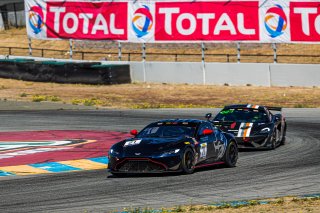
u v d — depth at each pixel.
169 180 54.78
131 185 52.62
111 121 108.06
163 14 172.12
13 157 71.56
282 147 80.62
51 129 99.06
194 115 114.44
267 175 58.03
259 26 163.25
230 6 165.50
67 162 67.88
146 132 61.03
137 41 175.50
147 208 43.03
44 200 46.66
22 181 56.09
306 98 141.38
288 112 120.31
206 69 166.25
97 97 146.88
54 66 173.38
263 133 76.31
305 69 155.50
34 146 80.56
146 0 173.62
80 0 183.00
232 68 163.25
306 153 74.44
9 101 138.38
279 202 44.38
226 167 63.81
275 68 158.50
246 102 138.00
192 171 58.53
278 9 161.50
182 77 169.12
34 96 147.12
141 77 174.25
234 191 49.69
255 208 42.34
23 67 178.00
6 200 46.88
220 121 79.56
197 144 59.12
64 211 42.47
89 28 181.75
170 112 119.81
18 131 96.88
